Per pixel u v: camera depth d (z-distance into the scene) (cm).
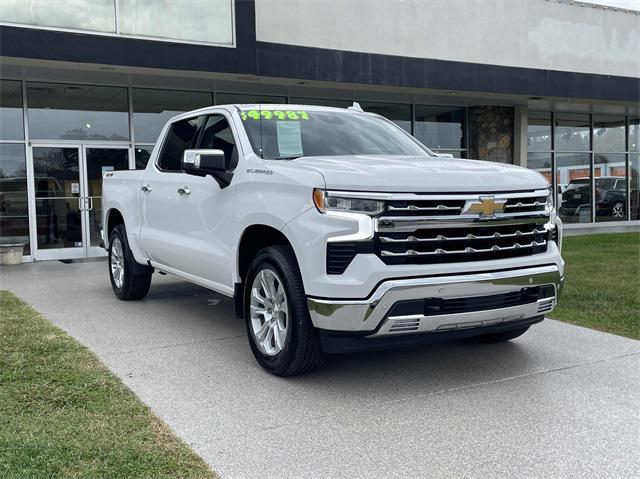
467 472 313
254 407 398
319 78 1230
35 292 820
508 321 439
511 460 327
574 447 342
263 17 1310
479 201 411
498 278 412
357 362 495
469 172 431
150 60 1061
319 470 314
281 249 447
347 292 389
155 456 323
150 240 648
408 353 521
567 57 1747
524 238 441
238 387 435
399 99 1586
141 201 677
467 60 1577
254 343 472
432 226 401
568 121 1986
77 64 1039
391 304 387
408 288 387
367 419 380
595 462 324
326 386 438
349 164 438
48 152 1241
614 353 516
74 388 422
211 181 530
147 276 733
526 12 1666
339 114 586
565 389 432
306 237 405
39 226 1235
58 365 472
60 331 580
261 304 473
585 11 1770
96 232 1291
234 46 1129
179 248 582
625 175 2131
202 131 588
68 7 1005
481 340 552
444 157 537
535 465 321
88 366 471
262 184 456
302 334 424
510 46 1644
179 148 622
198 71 1110
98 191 1290
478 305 412
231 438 352
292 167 438
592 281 841
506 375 462
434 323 400
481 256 420
